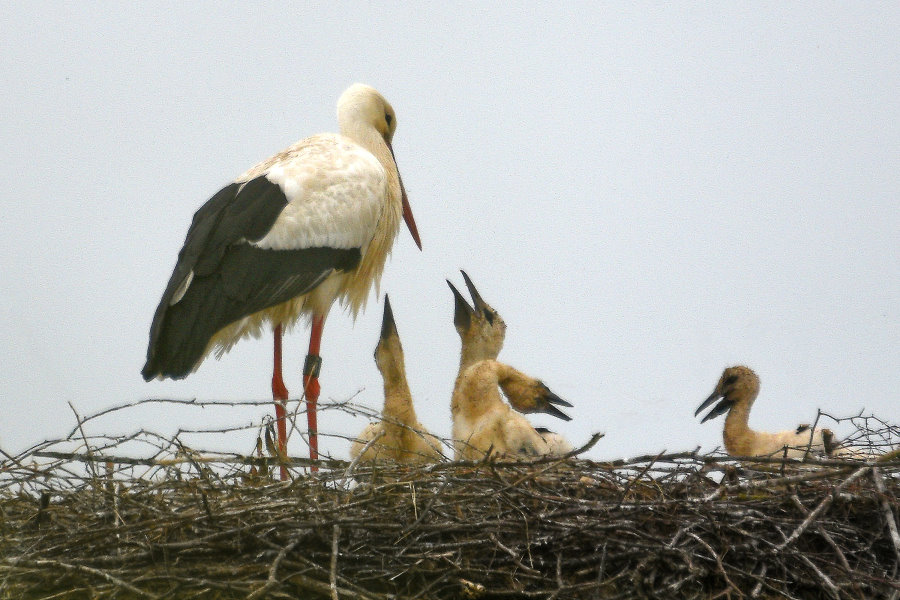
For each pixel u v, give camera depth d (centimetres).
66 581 1137
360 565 1166
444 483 1212
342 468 1283
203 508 1187
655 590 1164
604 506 1210
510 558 1183
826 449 1525
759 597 1184
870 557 1242
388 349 1622
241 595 1136
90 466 1248
